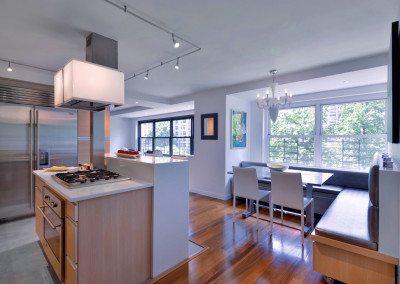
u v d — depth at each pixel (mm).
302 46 2469
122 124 8609
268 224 3219
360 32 2148
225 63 3000
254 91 4070
